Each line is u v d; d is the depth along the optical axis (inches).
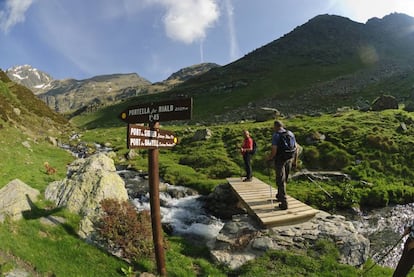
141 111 403.5
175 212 773.9
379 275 419.5
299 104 3112.7
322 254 448.8
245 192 701.3
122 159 1422.2
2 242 373.7
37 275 346.6
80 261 392.5
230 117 2957.7
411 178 981.8
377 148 1115.3
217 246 501.0
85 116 5620.1
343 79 4136.3
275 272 417.4
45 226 442.0
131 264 414.6
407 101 2369.6
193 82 6663.4
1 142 984.3
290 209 567.2
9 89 2143.2
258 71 5890.8
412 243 315.9
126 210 498.0
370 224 724.7
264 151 1238.9
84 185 546.6
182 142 1598.2
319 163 1092.5
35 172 766.5
